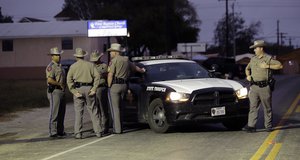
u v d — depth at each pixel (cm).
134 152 940
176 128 1261
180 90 1129
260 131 1159
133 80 1269
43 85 3447
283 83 3575
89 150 989
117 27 3950
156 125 1180
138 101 1235
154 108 1182
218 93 1127
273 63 1102
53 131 1192
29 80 4488
